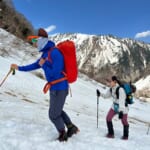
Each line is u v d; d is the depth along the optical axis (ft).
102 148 20.48
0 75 64.95
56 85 19.54
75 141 20.99
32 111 35.29
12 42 118.32
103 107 75.20
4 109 31.76
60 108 19.84
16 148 17.90
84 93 90.53
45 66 19.49
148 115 92.43
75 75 19.83
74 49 19.83
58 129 20.22
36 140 19.90
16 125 22.65
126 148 21.95
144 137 29.55
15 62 94.43
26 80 70.79
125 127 25.21
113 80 25.17
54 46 19.90
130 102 24.80
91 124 35.24
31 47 124.47
